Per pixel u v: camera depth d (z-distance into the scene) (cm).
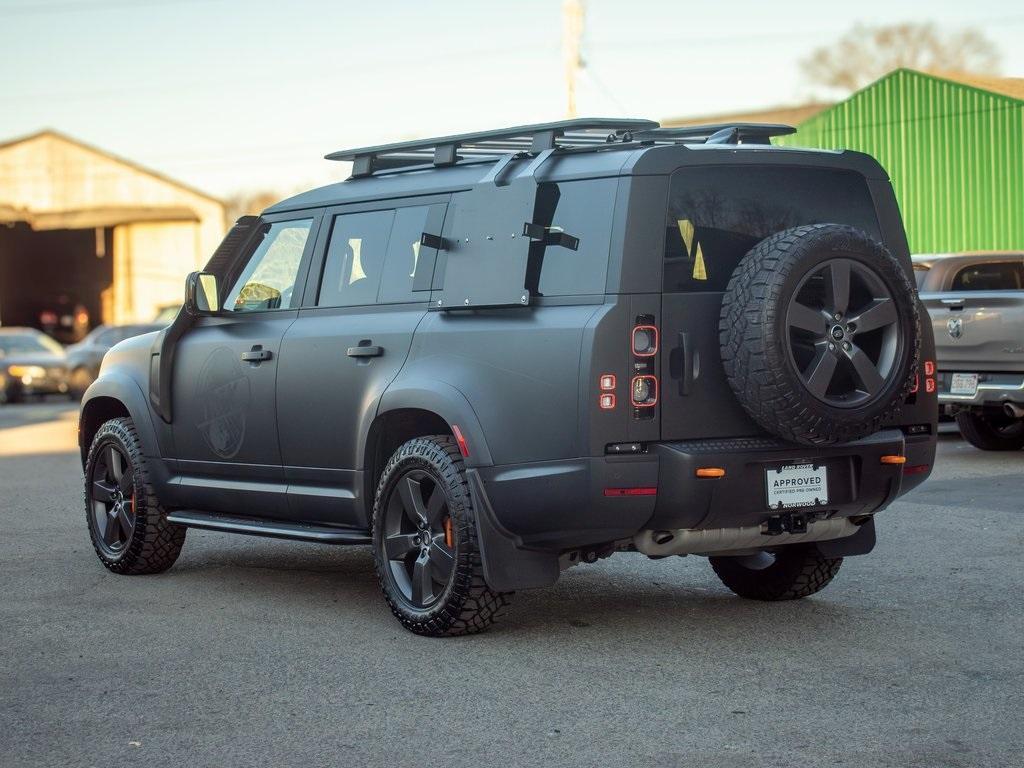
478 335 563
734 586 663
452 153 622
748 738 434
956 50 5609
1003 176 3053
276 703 486
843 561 746
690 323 528
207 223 5344
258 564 782
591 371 513
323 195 681
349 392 624
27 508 1031
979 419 1274
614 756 419
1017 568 713
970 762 407
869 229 589
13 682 520
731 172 552
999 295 1173
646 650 554
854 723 448
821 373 518
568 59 3384
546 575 562
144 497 737
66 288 5744
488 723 457
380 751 429
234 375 690
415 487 590
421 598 584
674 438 525
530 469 535
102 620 629
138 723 464
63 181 5362
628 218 522
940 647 550
